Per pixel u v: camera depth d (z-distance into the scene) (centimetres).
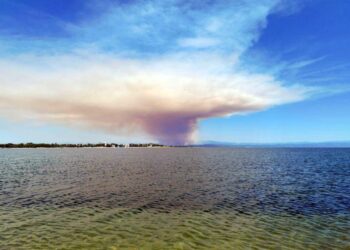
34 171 7069
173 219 2467
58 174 6338
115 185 4597
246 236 2016
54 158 14438
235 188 4306
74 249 1745
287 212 2744
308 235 2044
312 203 3178
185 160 12800
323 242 1902
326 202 3238
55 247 1773
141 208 2902
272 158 14625
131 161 11956
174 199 3397
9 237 1947
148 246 1806
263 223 2348
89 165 9394
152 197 3528
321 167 8519
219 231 2125
